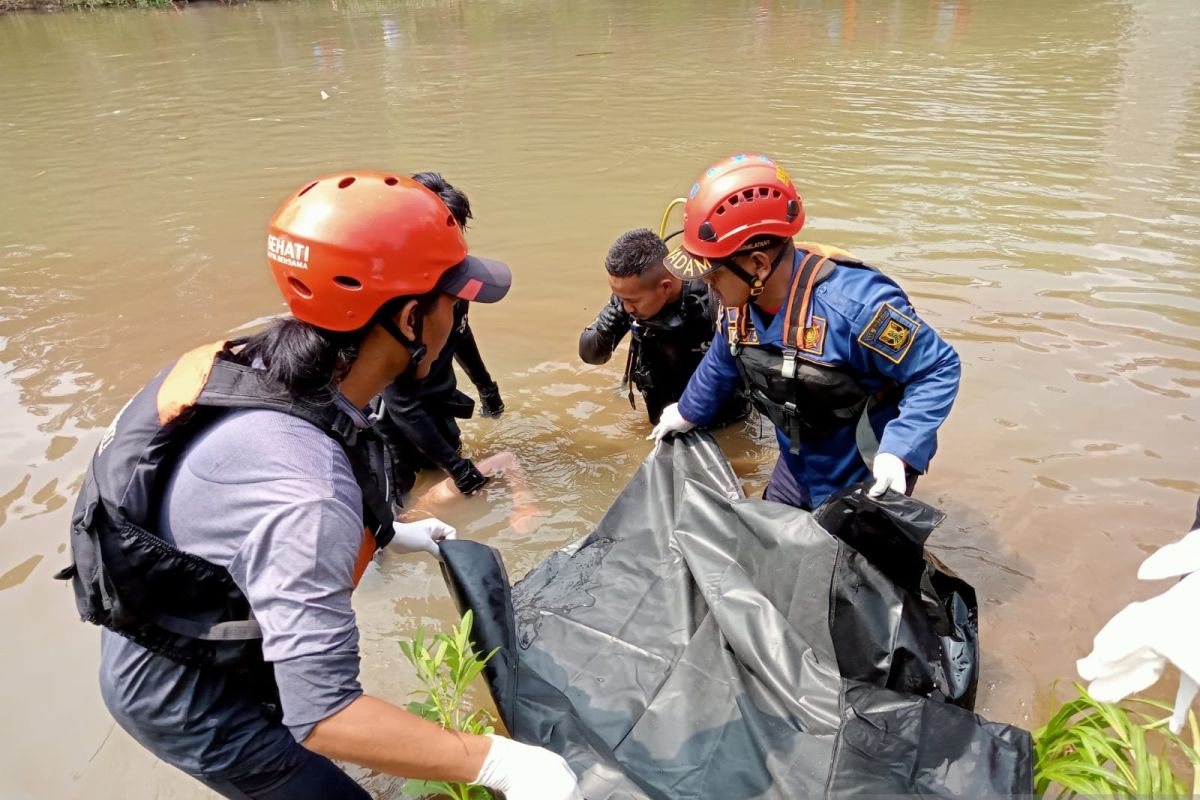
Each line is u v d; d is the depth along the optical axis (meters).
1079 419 3.88
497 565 2.71
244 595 1.73
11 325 5.19
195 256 6.13
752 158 2.59
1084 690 2.03
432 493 3.73
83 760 2.51
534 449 4.06
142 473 1.65
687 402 3.31
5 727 2.62
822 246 2.82
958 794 2.01
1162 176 6.66
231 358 1.79
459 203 3.29
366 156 8.16
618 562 3.12
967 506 3.42
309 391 1.66
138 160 8.35
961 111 8.68
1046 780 2.10
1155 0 14.92
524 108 9.64
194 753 1.89
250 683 1.92
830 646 2.51
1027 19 13.69
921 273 5.31
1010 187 6.61
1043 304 4.88
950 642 2.49
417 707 2.20
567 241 6.14
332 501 1.58
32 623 2.99
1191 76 9.53
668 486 3.34
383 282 1.66
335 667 1.55
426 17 17.28
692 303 3.74
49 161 8.45
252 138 8.92
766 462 3.96
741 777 2.25
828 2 16.47
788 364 2.73
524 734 2.40
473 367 4.09
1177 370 4.20
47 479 3.72
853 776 2.11
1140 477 3.51
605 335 3.97
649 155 7.80
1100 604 2.93
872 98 9.28
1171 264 5.24
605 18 16.05
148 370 4.64
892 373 2.68
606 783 2.19
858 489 2.58
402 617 3.09
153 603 1.71
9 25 18.39
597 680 2.64
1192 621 1.74
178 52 14.31
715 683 2.55
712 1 17.36
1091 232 5.75
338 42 14.70
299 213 1.68
